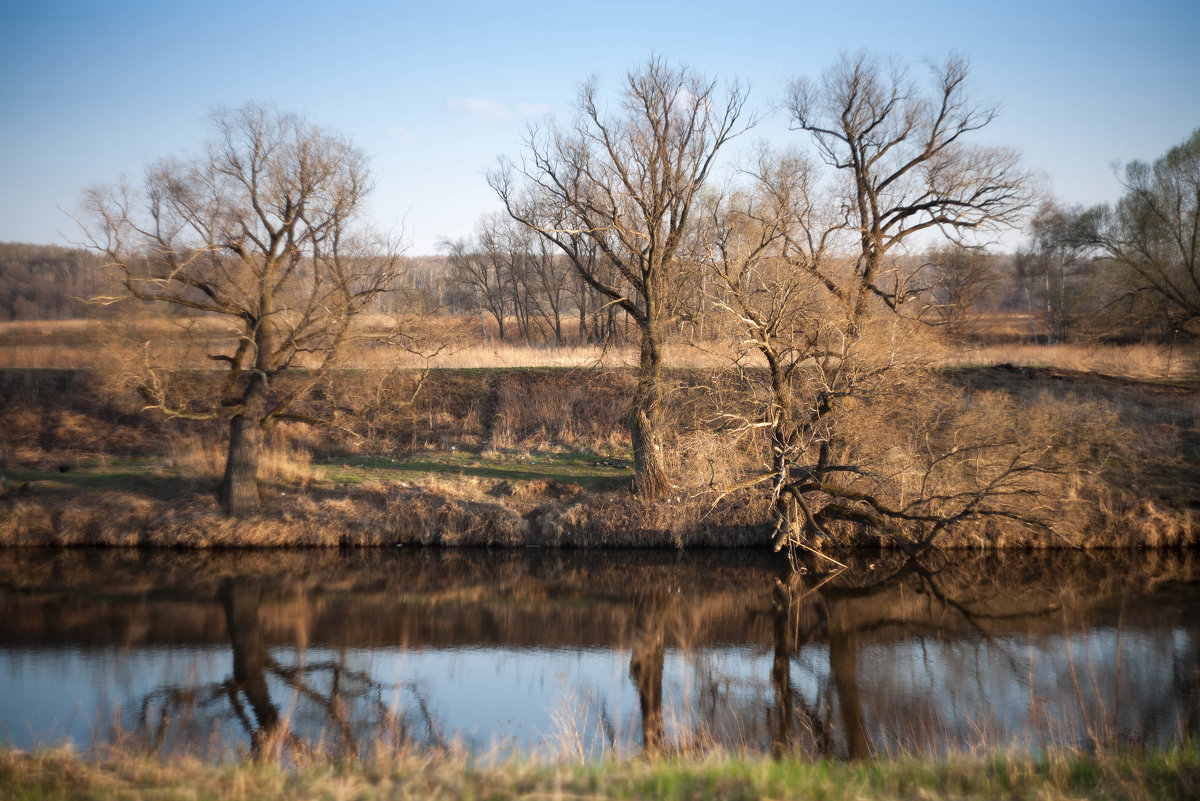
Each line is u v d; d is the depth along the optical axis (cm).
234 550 2027
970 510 1852
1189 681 1305
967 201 2141
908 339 1870
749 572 1961
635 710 1230
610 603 1767
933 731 1144
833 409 1842
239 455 2067
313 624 1620
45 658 1420
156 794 628
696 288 1944
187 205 1817
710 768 690
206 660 1425
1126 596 1742
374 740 1084
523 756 838
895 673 1378
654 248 1973
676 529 2052
